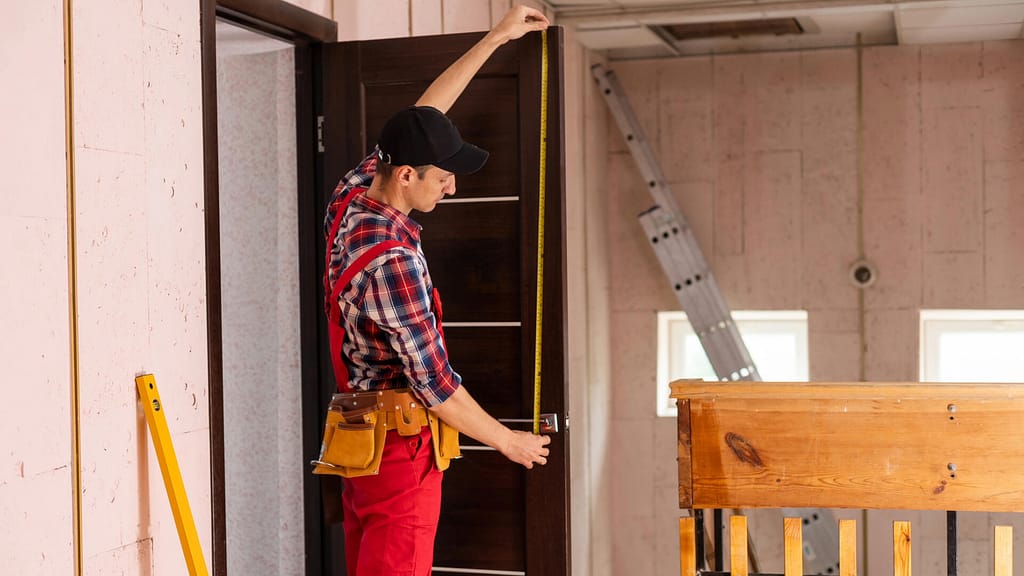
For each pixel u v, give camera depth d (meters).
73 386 1.91
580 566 5.58
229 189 3.21
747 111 6.11
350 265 2.14
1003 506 1.99
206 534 2.34
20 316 1.78
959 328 6.02
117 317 2.04
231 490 3.25
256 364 3.22
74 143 1.91
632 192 6.32
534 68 2.71
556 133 2.68
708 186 6.18
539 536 2.72
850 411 2.05
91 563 1.96
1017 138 5.75
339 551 3.07
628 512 6.39
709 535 2.75
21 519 1.78
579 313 5.58
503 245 2.77
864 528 6.00
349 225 2.19
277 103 3.12
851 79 5.96
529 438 2.35
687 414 2.12
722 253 6.18
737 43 5.98
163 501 2.19
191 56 2.30
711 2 4.98
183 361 2.27
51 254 1.86
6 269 1.74
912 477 2.03
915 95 5.88
